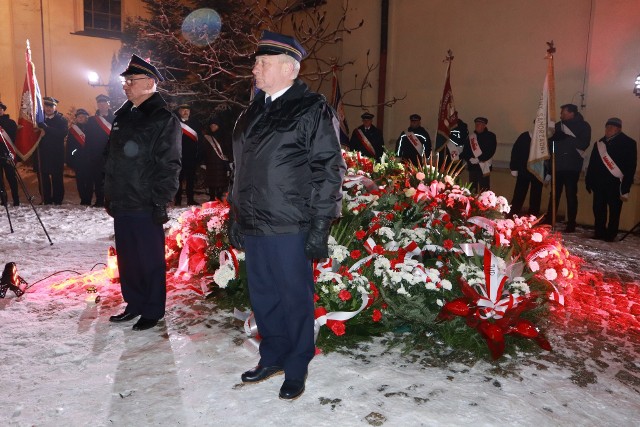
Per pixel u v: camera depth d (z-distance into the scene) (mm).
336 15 14367
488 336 3426
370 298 3650
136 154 3646
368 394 2971
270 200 2779
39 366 3266
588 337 3951
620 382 3250
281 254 2844
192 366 3285
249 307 4145
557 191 8875
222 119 12984
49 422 2686
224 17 12375
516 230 4508
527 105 10250
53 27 17391
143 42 13406
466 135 10594
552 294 4023
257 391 2992
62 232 7484
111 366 3275
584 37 9289
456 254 4211
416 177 5383
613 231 7980
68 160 10680
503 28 10602
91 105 18234
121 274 3904
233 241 3119
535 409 2877
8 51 16688
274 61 2801
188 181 10641
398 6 12961
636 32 8531
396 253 4035
